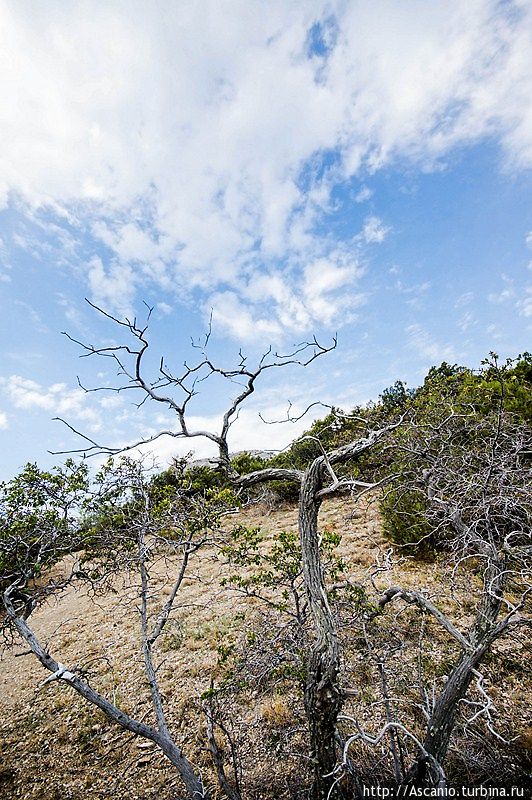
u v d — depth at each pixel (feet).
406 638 15.71
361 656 13.20
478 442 15.06
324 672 7.89
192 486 11.76
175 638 21.38
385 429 10.80
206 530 12.13
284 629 12.73
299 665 11.94
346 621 12.51
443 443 13.46
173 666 19.27
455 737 11.57
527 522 11.62
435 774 9.14
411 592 11.60
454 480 12.09
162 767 13.61
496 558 10.77
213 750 10.47
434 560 23.00
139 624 25.38
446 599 18.89
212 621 22.50
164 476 12.59
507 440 13.07
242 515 38.91
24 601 11.69
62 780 14.02
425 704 11.30
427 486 12.74
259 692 15.26
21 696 20.39
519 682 14.07
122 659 21.29
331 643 8.05
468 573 18.67
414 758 11.37
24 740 16.66
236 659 17.61
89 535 11.50
